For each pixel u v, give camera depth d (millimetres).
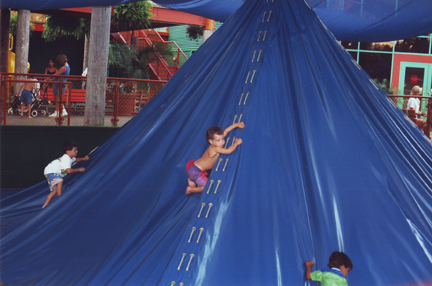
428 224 4176
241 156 4207
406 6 7531
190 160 4469
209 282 3559
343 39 9703
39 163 8609
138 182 4719
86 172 5781
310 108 4586
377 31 8852
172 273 3561
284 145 4359
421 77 19000
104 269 3889
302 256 3803
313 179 4246
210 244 3734
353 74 5094
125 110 9266
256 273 3652
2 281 4039
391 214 4121
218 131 4188
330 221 4039
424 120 9180
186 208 4176
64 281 3963
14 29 22859
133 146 5020
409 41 18859
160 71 19234
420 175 4766
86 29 17938
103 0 7199
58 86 8836
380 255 3898
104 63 8875
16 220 6070
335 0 7586
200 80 5281
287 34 5035
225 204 3963
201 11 9180
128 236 4160
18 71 13156
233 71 4855
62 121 8875
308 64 4840
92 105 8875
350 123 4566
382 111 5039
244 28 5184
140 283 3609
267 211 3996
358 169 4328
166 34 24172
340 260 3562
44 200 6742
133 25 15242
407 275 3809
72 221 4695
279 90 4648
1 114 8562
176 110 5148
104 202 4703
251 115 4414
